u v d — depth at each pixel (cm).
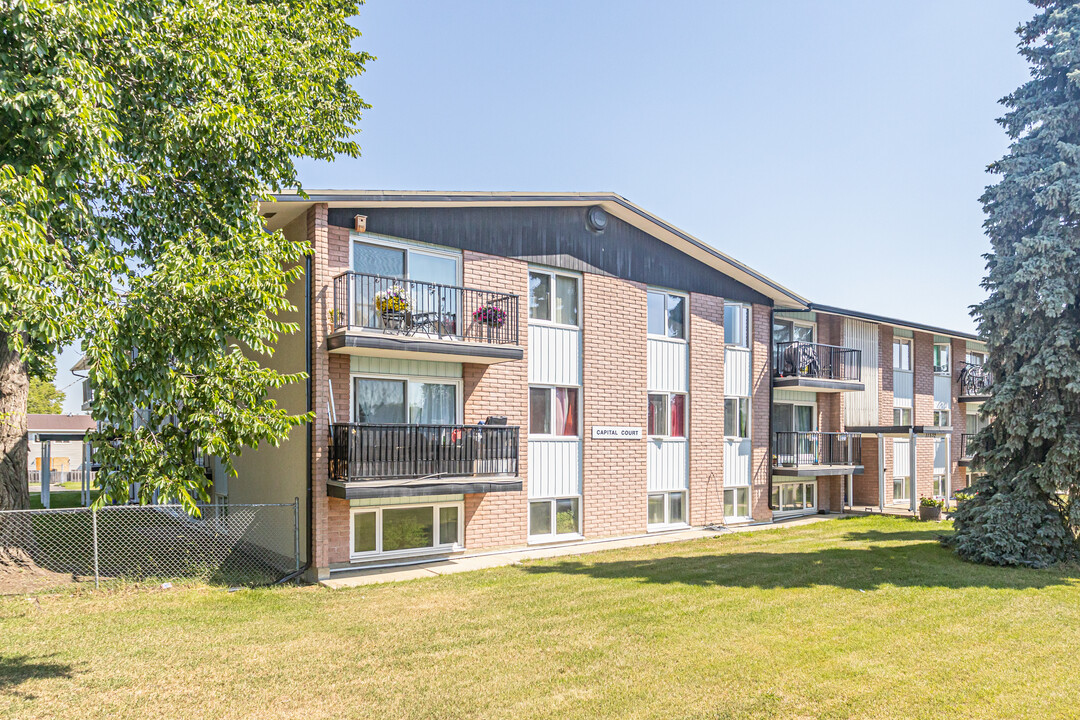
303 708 584
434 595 1002
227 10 813
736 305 1902
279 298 645
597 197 1516
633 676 653
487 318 1320
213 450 596
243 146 754
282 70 1055
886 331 2445
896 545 1460
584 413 1528
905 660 693
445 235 1322
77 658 707
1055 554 1215
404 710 579
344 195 1169
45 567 1128
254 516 1369
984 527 1261
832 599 950
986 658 700
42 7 527
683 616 863
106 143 588
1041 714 569
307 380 1173
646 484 1641
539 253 1462
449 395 1336
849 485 2322
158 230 744
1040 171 1287
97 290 574
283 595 1010
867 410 2334
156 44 671
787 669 669
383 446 1154
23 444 1132
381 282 1241
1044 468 1242
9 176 518
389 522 1257
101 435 599
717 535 1634
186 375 609
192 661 700
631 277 1638
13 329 514
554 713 571
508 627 821
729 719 557
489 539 1370
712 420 1797
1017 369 1349
